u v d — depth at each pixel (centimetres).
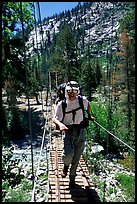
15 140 2481
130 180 1165
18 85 2877
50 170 687
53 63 5156
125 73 3369
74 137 542
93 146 1530
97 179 1047
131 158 1548
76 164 575
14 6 1249
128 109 2864
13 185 665
